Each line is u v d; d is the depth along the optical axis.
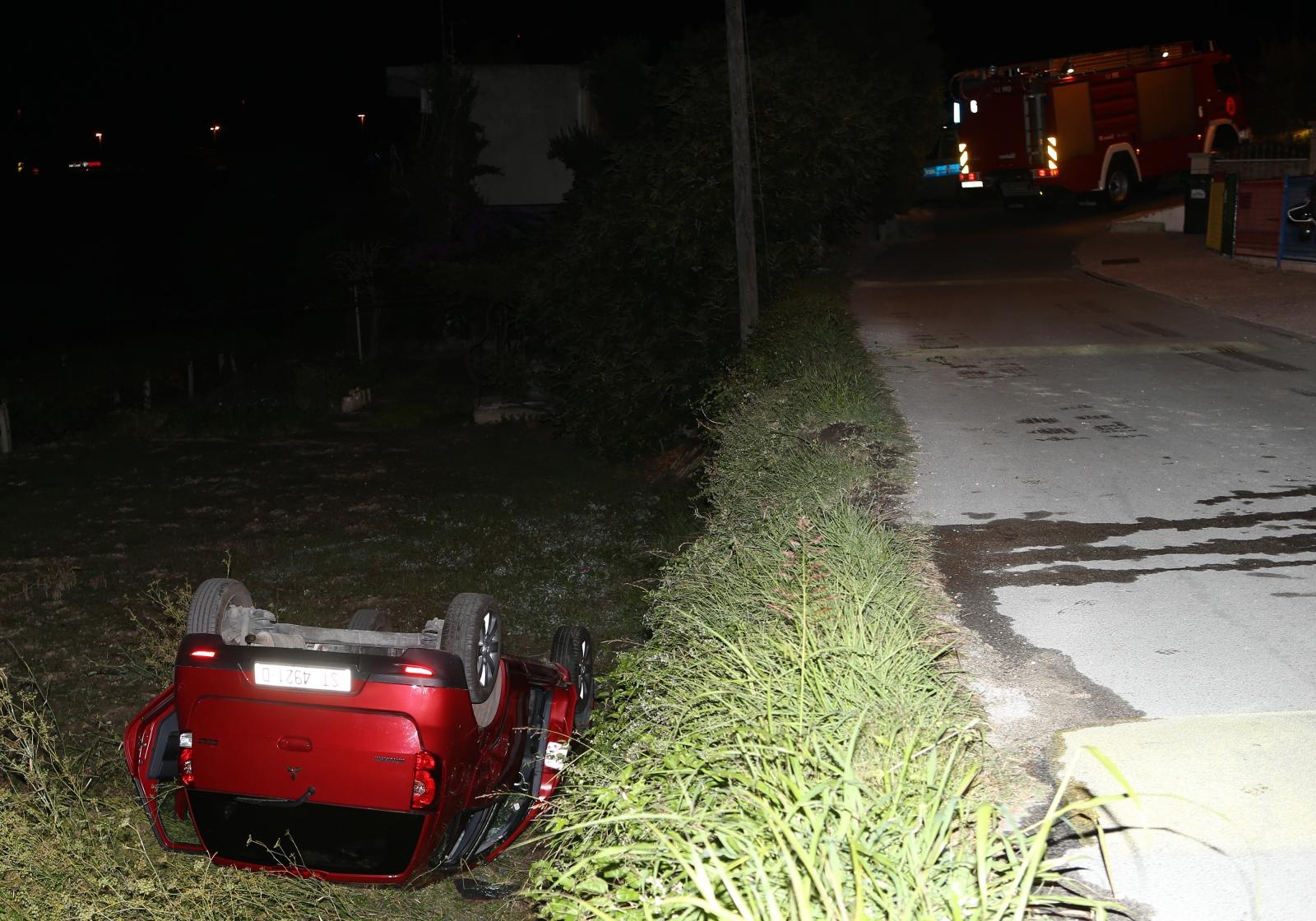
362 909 6.12
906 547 7.08
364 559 17.34
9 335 40.72
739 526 7.46
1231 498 8.55
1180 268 24.25
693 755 3.88
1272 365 14.25
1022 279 24.94
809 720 3.98
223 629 6.70
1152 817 4.09
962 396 12.96
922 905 2.93
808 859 2.83
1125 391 12.94
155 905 4.92
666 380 24.84
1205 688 5.23
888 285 25.25
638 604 13.92
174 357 39.47
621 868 3.34
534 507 21.69
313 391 35.78
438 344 46.50
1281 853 3.84
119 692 11.03
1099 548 7.46
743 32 19.62
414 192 43.91
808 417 10.81
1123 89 35.56
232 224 49.53
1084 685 5.32
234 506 22.03
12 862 4.81
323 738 5.67
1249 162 26.80
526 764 7.34
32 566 17.38
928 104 37.72
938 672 4.86
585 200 27.92
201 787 5.78
